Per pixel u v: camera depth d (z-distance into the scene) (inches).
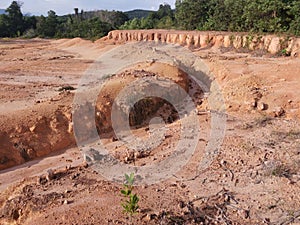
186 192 238.2
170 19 1795.0
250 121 373.1
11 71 902.4
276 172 258.4
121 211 211.6
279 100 406.6
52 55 1282.0
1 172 355.9
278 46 781.9
